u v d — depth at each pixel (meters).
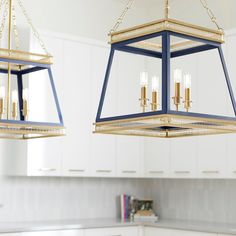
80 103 5.12
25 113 3.18
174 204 5.68
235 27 5.30
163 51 2.56
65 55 5.06
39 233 4.54
